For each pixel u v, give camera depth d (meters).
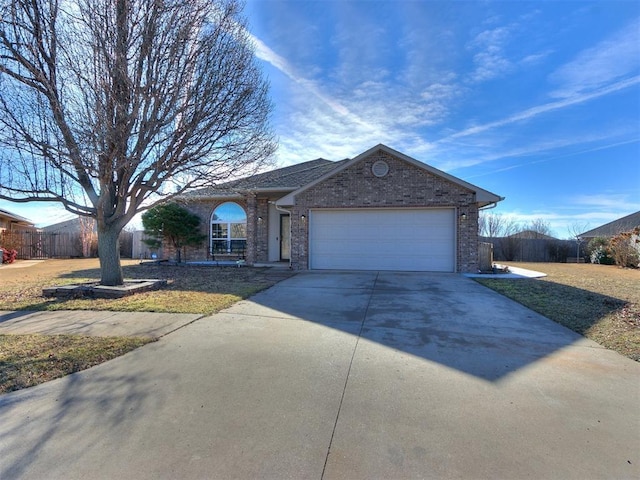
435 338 5.13
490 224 32.69
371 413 3.03
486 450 2.51
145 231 17.17
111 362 4.22
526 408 3.10
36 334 5.33
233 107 8.79
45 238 23.75
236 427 2.83
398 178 13.16
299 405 3.18
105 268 9.02
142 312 6.72
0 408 3.14
